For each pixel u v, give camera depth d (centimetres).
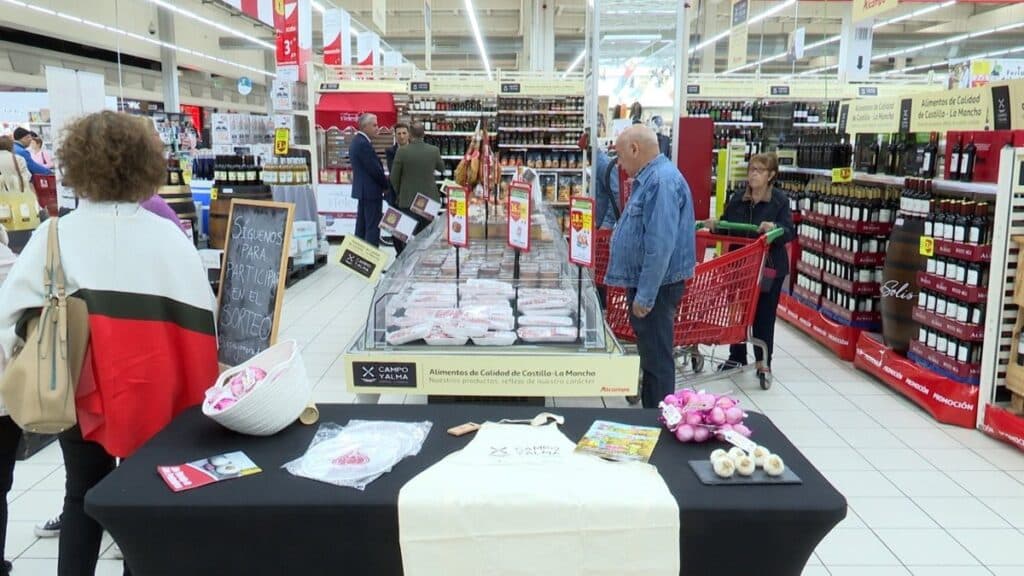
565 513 153
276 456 175
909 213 448
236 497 154
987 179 395
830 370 512
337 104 1078
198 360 206
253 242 231
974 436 391
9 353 190
